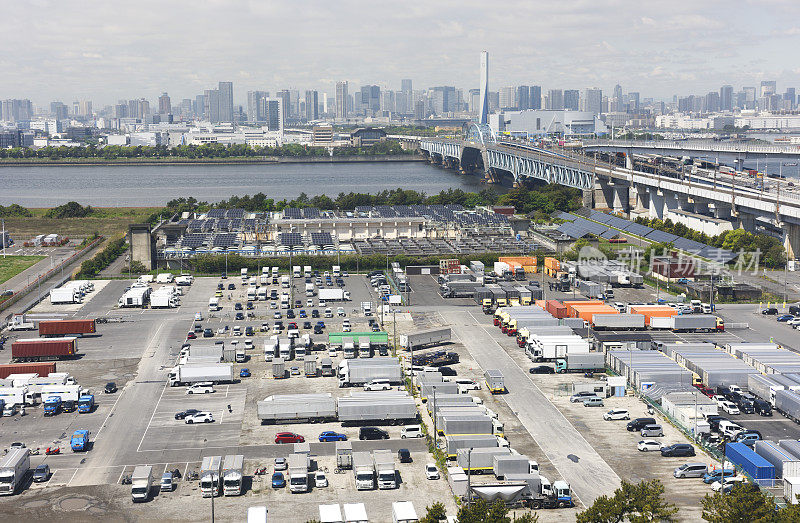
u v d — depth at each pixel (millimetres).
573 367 173500
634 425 141875
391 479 120375
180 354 185500
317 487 120938
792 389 154000
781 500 116125
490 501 114938
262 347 191875
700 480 122938
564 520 111750
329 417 146000
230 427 143625
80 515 112812
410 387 163750
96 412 150750
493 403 155250
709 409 146250
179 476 124625
